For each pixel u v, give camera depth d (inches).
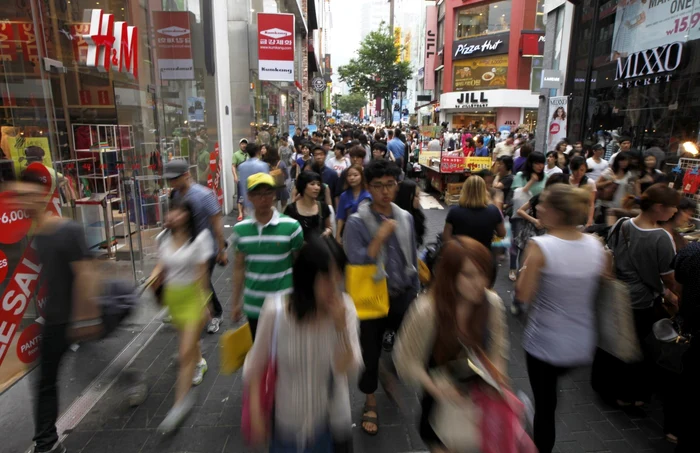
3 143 170.7
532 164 220.2
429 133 938.7
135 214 286.0
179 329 137.6
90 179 283.0
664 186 122.5
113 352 173.9
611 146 438.6
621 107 430.6
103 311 118.9
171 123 343.3
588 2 497.7
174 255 135.7
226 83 469.1
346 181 199.8
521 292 99.5
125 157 284.2
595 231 181.3
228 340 98.9
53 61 210.4
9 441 123.2
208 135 426.6
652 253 123.7
